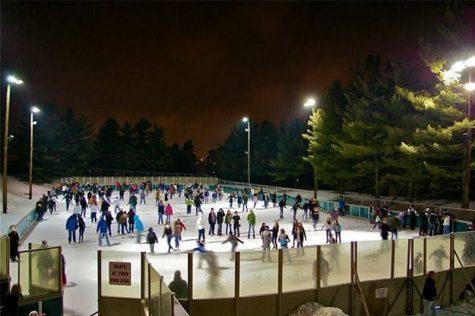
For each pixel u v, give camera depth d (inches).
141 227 1064.2
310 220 1461.6
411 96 1502.2
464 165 1350.9
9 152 3029.0
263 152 3346.5
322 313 654.5
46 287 570.9
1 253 583.5
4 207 1547.7
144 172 4013.3
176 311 390.6
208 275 634.8
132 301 599.8
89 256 925.8
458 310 789.2
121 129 4227.4
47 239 1119.0
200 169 4936.0
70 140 3496.6
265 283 658.8
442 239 812.6
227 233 1200.8
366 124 1777.8
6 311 498.0
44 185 2945.4
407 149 1471.5
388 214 1320.1
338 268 713.6
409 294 770.2
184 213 1643.7
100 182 3088.1
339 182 2014.0
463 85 1353.3
